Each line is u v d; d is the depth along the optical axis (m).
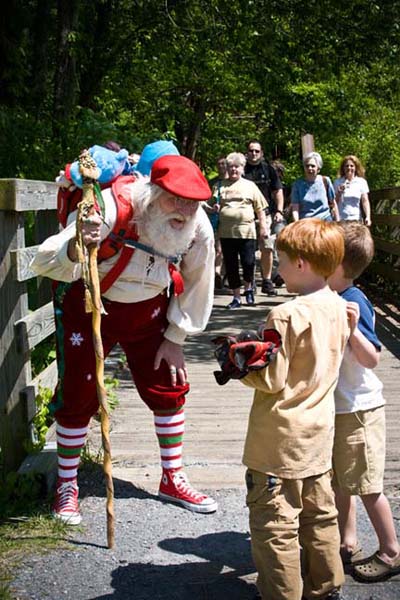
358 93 17.56
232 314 9.96
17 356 4.00
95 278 3.24
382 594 3.05
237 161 10.10
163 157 3.47
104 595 3.04
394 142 20.78
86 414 3.74
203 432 5.28
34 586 3.10
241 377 2.72
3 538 3.50
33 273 4.10
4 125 8.40
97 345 3.20
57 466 4.02
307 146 12.83
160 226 3.46
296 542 2.77
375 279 12.24
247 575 3.21
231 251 10.20
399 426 5.30
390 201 11.41
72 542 3.48
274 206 10.91
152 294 3.68
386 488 4.08
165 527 3.65
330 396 2.88
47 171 8.65
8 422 3.96
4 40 9.73
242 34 14.09
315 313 2.81
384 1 14.17
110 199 3.47
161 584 3.13
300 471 2.77
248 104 17.64
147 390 3.91
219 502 3.96
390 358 7.58
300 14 14.11
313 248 2.85
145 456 4.70
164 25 13.76
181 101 17.62
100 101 14.56
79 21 11.92
